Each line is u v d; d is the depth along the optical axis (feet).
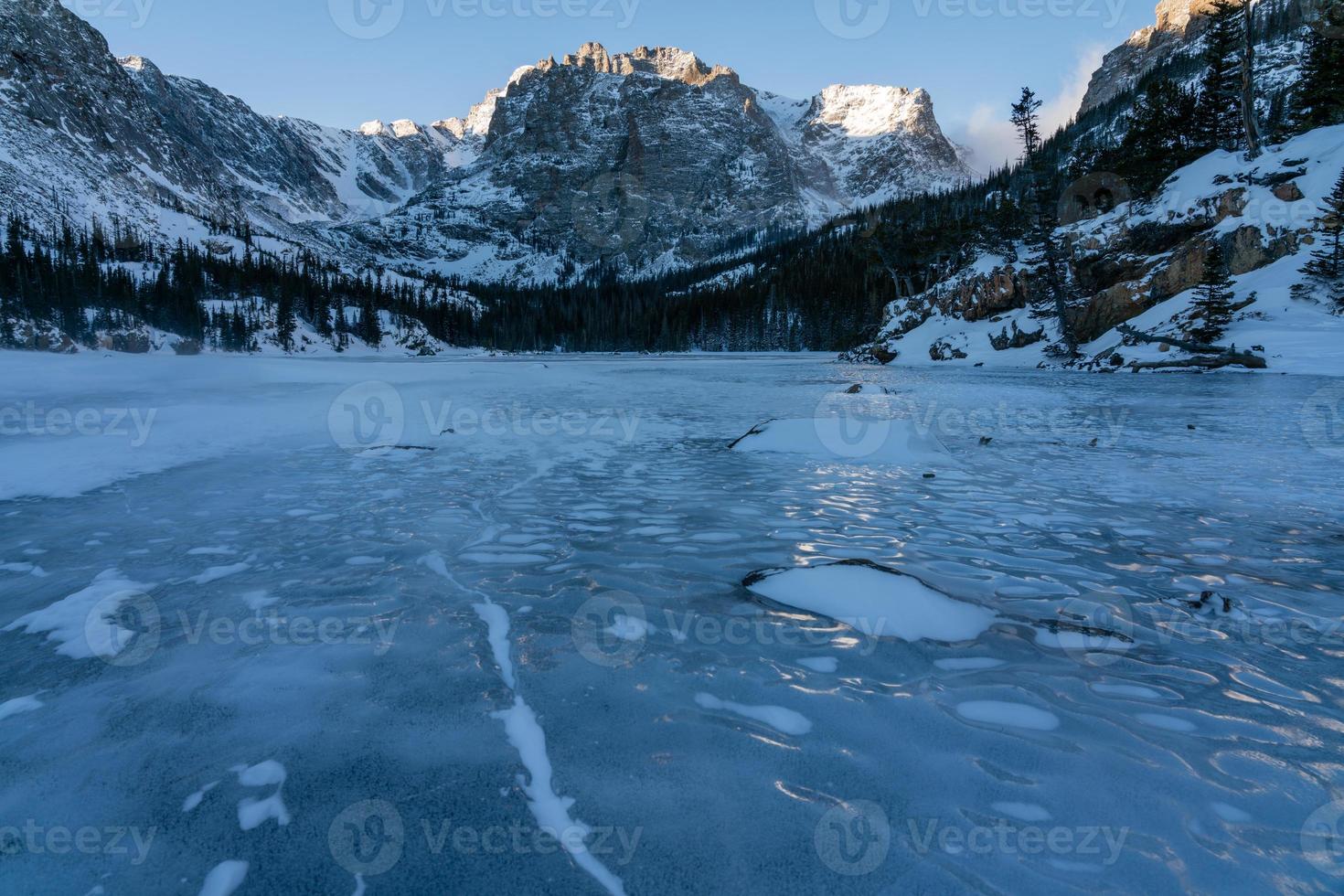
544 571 9.95
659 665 6.73
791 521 13.17
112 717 5.67
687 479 17.76
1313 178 78.54
